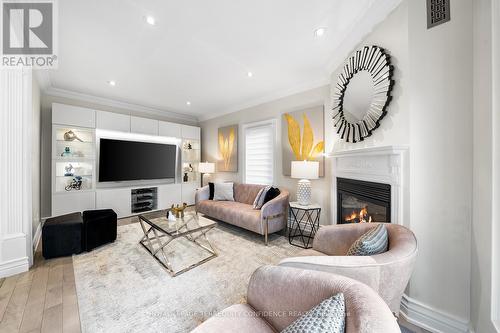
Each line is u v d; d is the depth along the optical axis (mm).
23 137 1975
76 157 3502
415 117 1410
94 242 2510
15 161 1929
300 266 983
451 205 1272
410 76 1438
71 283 1806
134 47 2236
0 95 1838
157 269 2070
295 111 3406
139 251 2484
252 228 2906
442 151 1302
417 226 1397
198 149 5422
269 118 3889
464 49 1223
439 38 1316
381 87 1671
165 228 2266
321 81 3053
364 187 1965
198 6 1655
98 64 2621
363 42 1952
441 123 1306
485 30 1082
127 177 4148
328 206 3016
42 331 1294
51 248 2248
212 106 4613
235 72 2883
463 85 1226
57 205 3320
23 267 1964
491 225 1059
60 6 1638
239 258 2338
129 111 4469
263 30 1975
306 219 3285
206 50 2314
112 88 3508
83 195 3555
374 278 905
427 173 1358
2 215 1872
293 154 3449
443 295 1307
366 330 494
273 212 2865
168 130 4766
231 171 4656
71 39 2080
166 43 2168
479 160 1136
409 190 1433
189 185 5113
